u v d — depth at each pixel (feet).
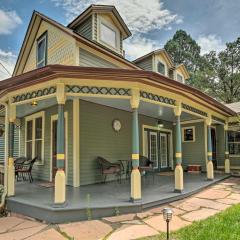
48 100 24.21
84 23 30.78
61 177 15.88
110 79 17.60
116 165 25.68
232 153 40.27
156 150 38.06
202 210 17.34
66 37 26.37
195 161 40.75
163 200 18.75
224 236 12.01
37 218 16.02
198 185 25.54
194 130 41.34
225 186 27.20
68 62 25.79
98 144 26.48
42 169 29.22
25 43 33.65
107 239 12.26
